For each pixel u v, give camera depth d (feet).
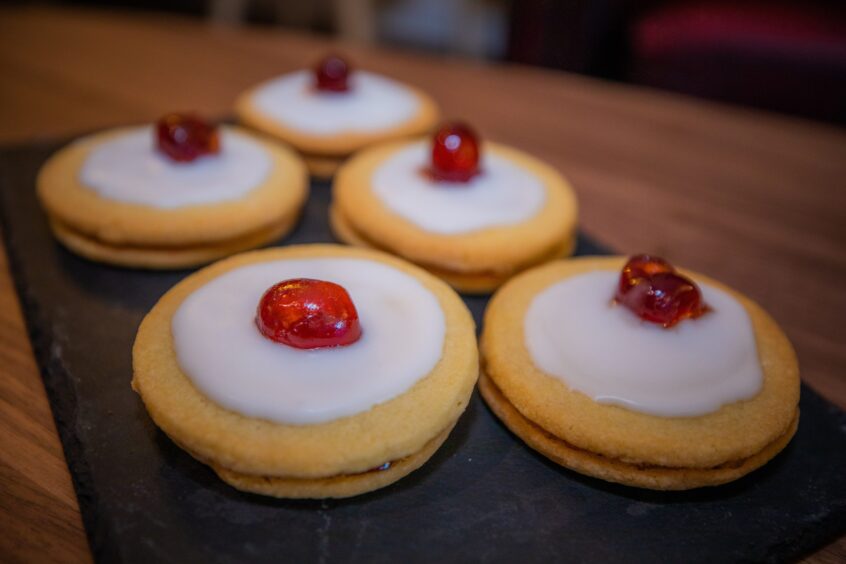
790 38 1.39
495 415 0.57
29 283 0.67
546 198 0.76
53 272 0.68
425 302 0.58
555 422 0.52
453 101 1.07
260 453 0.47
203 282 0.59
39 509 0.49
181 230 0.69
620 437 0.51
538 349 0.57
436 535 0.48
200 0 1.92
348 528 0.48
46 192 0.71
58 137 0.88
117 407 0.55
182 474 0.50
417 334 0.55
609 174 0.92
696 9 1.51
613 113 1.07
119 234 0.68
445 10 2.34
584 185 0.89
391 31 2.39
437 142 0.75
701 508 0.51
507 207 0.74
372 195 0.74
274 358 0.52
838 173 0.95
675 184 0.91
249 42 1.24
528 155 0.94
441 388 0.52
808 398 0.60
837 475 0.54
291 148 0.88
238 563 0.46
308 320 0.51
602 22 1.48
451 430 0.55
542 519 0.50
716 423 0.52
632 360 0.55
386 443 0.48
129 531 0.47
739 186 0.91
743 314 0.60
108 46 1.18
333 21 2.13
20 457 0.52
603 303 0.60
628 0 1.50
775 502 0.52
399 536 0.48
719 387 0.54
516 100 1.09
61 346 0.60
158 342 0.54
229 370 0.51
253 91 0.97
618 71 1.58
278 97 0.93
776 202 0.88
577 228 0.81
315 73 0.93
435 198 0.73
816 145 1.02
